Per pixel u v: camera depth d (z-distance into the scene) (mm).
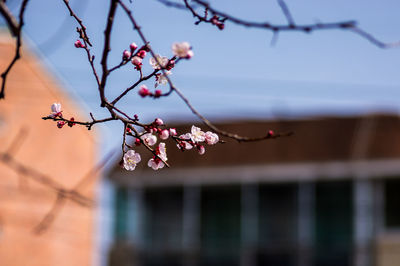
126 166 4238
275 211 22578
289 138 23359
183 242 23000
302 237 22172
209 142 4352
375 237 21531
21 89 22906
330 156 22375
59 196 9695
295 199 22469
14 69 22641
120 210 23406
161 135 4258
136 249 23141
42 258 23875
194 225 23047
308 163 22391
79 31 4359
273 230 22500
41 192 23469
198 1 4227
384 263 21312
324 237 22000
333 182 22281
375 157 21859
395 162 21672
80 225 24891
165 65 4141
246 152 23234
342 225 21953
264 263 22391
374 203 21844
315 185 22375
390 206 21719
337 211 22078
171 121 24188
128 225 23391
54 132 24000
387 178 21859
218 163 23047
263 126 24031
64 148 24281
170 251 23016
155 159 4281
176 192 23328
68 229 24406
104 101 4074
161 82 4133
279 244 22344
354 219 21875
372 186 21922
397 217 21641
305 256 22047
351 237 21781
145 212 23438
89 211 24891
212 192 23141
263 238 22500
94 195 25328
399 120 23219
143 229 23375
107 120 4172
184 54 4113
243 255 22484
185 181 23203
